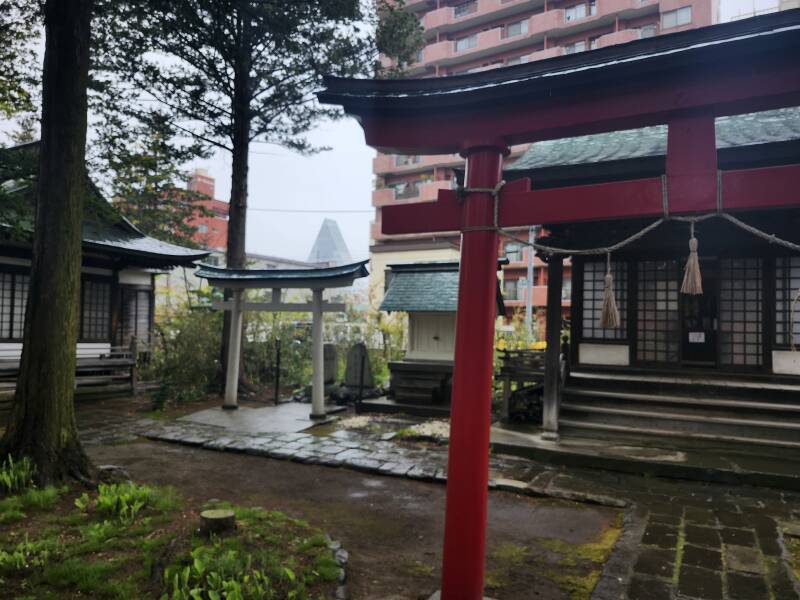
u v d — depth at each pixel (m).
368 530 5.00
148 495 5.10
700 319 9.98
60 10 5.84
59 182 5.86
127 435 8.86
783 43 2.80
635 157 7.71
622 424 8.31
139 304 15.40
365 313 17.20
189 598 3.21
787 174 2.81
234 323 11.20
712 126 3.11
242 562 3.66
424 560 4.34
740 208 2.91
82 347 12.97
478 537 3.33
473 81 3.65
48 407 5.68
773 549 4.45
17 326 11.55
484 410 3.39
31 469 5.45
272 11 11.21
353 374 12.43
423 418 10.27
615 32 27.67
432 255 30.14
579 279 9.91
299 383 14.40
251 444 8.14
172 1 10.59
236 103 12.49
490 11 31.05
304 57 12.02
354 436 8.82
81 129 6.01
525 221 3.37
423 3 33.50
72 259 5.94
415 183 31.94
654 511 5.44
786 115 8.80
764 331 8.59
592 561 4.35
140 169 12.83
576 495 5.90
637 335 9.51
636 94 3.22
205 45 11.70
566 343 9.39
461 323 3.46
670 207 3.03
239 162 12.94
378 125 3.86
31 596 3.33
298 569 3.73
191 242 18.80
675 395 8.53
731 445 7.47
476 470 3.34
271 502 5.77
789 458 6.96
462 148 3.71
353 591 3.73
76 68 5.92
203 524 4.21
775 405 7.67
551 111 3.41
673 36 3.15
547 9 29.61
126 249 12.34
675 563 4.16
